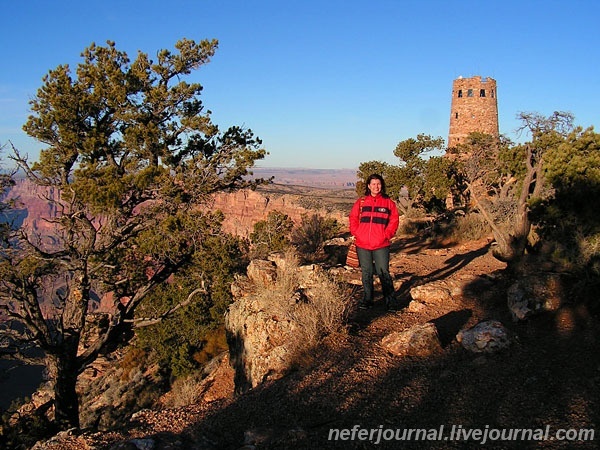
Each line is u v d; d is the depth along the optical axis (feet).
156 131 56.08
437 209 144.77
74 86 56.70
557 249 24.41
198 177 59.00
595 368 15.57
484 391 15.31
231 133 66.08
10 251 54.70
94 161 56.49
